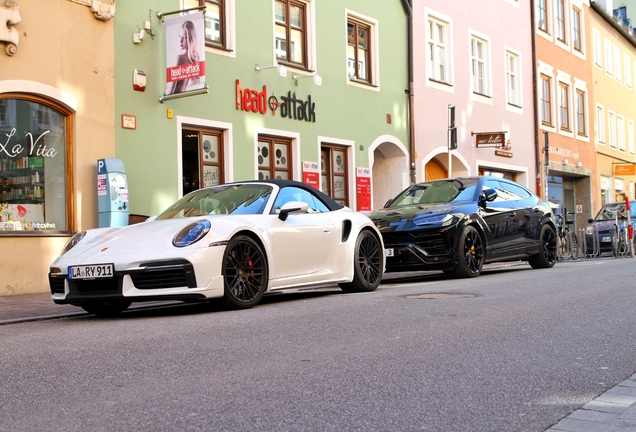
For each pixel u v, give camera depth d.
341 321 6.20
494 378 4.09
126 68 12.39
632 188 40.09
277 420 3.25
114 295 6.65
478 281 10.23
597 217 22.78
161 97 12.89
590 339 5.32
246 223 7.36
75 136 11.62
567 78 31.09
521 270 13.22
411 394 3.72
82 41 11.73
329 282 8.49
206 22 14.15
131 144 12.43
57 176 11.55
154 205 12.77
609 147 36.25
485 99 24.12
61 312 7.90
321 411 3.39
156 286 6.66
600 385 3.95
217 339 5.36
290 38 16.23
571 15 31.80
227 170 14.29
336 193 17.47
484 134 22.80
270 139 15.55
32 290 10.87
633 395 3.75
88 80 11.80
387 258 10.84
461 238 10.82
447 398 3.65
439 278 11.77
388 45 19.28
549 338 5.34
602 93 35.59
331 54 17.22
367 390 3.80
